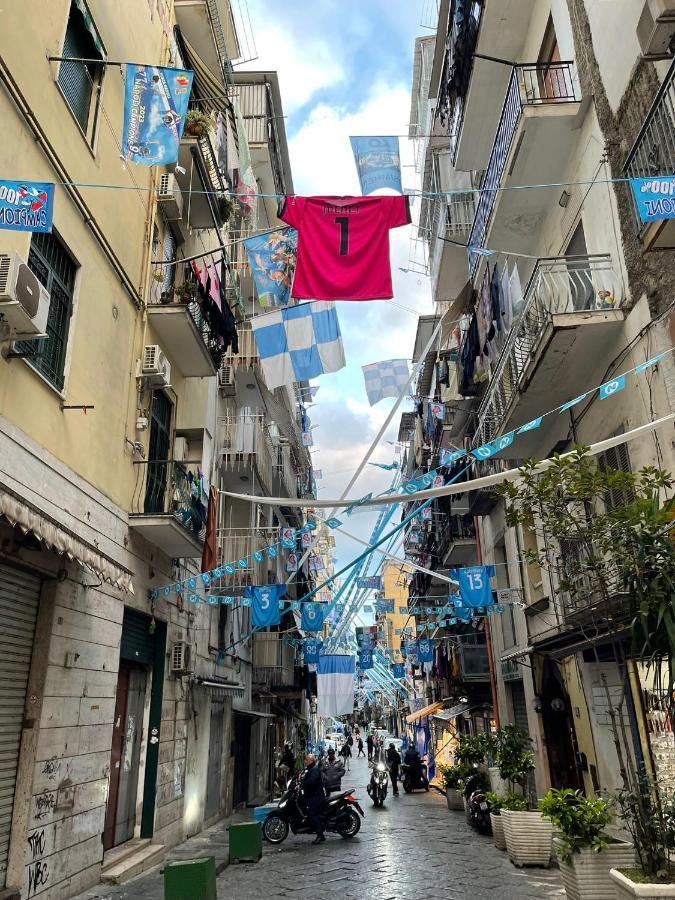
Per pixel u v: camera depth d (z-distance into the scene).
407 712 47.44
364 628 24.81
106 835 8.42
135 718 9.75
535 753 12.87
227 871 8.70
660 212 4.78
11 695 6.24
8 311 5.50
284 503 7.39
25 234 6.50
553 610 11.24
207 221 13.16
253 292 18.28
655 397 7.34
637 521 4.67
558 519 5.16
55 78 7.23
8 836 5.98
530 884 7.48
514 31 11.75
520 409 10.07
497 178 10.51
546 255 10.90
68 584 7.21
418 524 24.78
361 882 7.84
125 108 5.73
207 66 14.24
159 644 10.55
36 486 6.57
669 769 7.28
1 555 6.02
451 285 17.11
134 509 9.52
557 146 9.67
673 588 4.40
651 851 4.64
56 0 7.33
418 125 18.83
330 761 17.55
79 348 7.86
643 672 7.82
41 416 6.77
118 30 9.39
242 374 17.97
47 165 7.02
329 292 6.17
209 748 13.31
